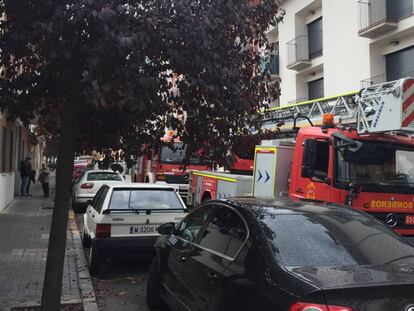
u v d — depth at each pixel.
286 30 21.58
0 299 6.29
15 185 21.64
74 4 4.12
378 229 4.21
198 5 4.63
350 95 9.54
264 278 3.52
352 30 17.23
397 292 3.08
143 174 21.36
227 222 4.64
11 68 5.62
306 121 10.80
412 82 6.87
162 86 5.01
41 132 7.12
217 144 5.72
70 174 5.30
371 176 7.17
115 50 4.14
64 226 5.32
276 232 3.93
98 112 5.52
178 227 6.04
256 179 9.66
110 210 7.96
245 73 5.68
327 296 3.02
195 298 4.56
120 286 7.53
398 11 15.89
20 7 4.74
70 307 6.16
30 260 8.69
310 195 7.52
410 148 7.56
